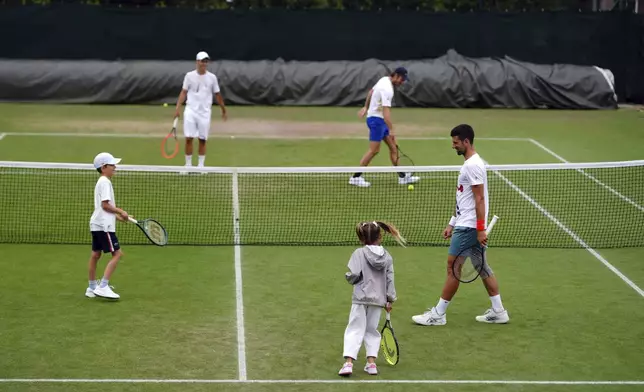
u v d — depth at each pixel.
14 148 74.69
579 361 33.91
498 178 65.12
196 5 128.62
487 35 114.31
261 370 32.47
